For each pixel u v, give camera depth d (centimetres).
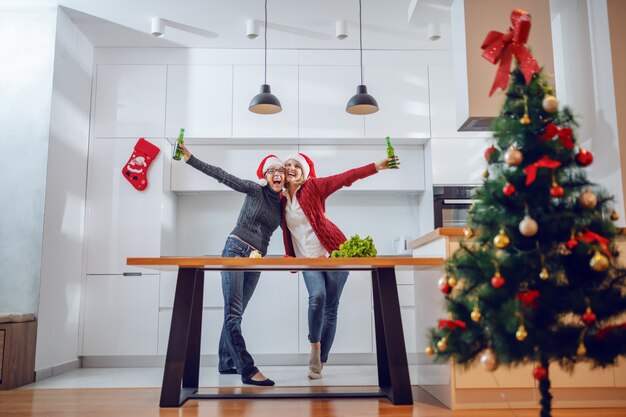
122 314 420
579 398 229
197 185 448
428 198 451
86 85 434
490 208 160
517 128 157
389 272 250
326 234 322
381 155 461
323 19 404
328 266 243
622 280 154
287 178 325
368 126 448
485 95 294
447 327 162
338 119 448
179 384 241
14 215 358
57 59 380
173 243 466
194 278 248
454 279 165
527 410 226
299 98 449
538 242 152
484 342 160
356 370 380
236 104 446
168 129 441
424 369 279
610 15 264
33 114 369
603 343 151
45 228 361
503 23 300
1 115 368
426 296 270
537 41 295
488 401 229
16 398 272
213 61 450
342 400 254
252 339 428
